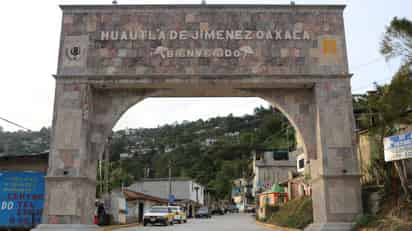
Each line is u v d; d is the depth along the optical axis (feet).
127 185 201.87
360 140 68.85
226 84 58.08
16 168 76.48
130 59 58.85
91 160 58.75
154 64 58.59
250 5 60.49
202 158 324.80
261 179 196.13
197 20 60.13
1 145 156.87
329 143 56.39
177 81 57.62
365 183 66.13
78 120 56.85
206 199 284.41
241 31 59.72
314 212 59.16
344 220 53.98
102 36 59.67
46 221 53.57
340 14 60.80
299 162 125.90
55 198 54.19
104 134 59.57
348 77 58.44
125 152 352.49
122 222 104.12
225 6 60.49
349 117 57.26
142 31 59.77
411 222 45.75
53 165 55.31
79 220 54.08
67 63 58.85
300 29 60.03
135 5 60.23
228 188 293.02
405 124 55.88
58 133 56.39
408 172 57.16
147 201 137.59
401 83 50.70
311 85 59.11
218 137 391.65
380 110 56.08
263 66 58.54
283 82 57.88
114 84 58.13
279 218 98.73
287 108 60.34
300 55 59.11
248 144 317.01
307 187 99.35
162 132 460.14
